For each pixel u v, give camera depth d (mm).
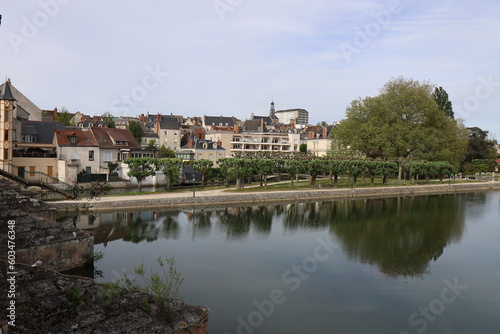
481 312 20484
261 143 117562
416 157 83062
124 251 29719
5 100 51156
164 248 31000
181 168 67250
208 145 92812
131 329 12688
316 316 19438
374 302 21469
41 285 13094
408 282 24812
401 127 77438
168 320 13625
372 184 76938
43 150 64625
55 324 12125
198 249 31078
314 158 73250
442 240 36250
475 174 106500
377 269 27266
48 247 22562
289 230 39281
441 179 85062
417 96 79312
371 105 81875
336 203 59219
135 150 71562
